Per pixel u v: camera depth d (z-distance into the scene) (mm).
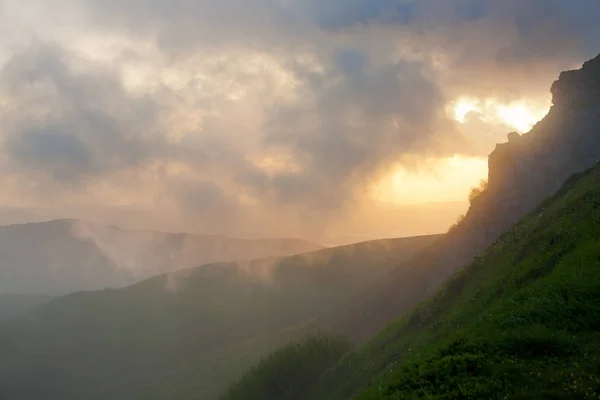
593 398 11117
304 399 55625
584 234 21047
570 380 12055
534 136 59969
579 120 53688
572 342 13961
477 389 12977
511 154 61812
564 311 15672
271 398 67500
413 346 31172
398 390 14797
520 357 14133
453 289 37438
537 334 14758
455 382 13797
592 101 53188
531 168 57469
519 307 17672
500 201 59875
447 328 27391
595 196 25641
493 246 38656
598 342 13531
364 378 40406
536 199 54531
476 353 15117
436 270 69750
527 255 26672
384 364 37188
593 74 54344
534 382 12562
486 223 60594
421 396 13852
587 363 12586
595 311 14914
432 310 37969
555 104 59031
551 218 29625
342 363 52500
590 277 16578
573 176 39438
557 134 55969
